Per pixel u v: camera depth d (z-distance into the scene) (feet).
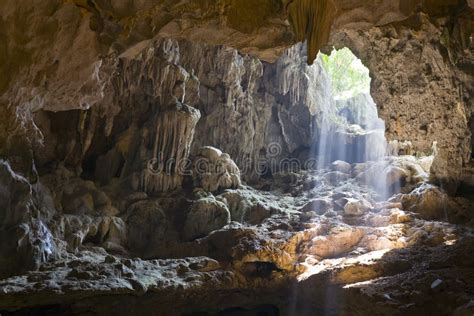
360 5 24.31
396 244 31.50
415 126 33.30
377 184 39.04
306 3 22.40
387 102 33.91
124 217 35.06
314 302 29.84
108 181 37.04
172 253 34.09
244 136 42.60
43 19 22.26
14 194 27.17
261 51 27.04
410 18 26.86
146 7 23.13
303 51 43.29
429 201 34.71
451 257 27.02
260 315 33.63
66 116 35.60
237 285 30.86
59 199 33.01
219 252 33.45
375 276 28.07
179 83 37.65
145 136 37.24
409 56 30.96
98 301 27.30
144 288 27.43
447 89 30.53
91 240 33.09
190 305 30.53
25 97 25.63
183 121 36.91
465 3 23.93
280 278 31.32
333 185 40.42
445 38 25.70
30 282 25.31
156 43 36.01
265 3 23.80
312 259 31.53
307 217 35.78
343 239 32.73
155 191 37.22
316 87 44.68
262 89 44.16
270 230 34.40
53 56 24.11
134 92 37.65
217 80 41.50
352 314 26.63
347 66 52.08
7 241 26.37
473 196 34.83
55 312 27.07
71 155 36.09
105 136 38.11
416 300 23.21
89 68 26.02
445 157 33.86
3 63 22.61
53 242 28.84
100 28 23.75
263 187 42.98
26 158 29.12
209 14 24.03
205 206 35.73
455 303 21.90
